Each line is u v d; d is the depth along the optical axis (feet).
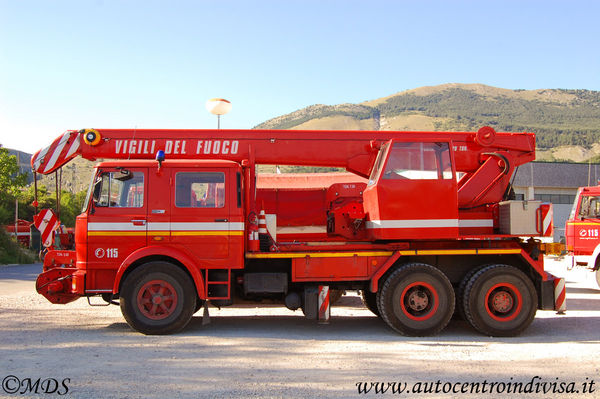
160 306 24.97
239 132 29.22
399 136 29.55
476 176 29.55
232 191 26.12
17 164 108.68
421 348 22.26
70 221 119.55
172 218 25.61
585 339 24.84
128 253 25.36
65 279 26.89
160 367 18.49
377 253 26.40
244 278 26.43
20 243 89.66
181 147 28.76
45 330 25.73
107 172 25.75
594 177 125.18
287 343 22.99
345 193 31.96
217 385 16.42
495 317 25.55
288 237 32.42
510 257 27.45
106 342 22.76
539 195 124.26
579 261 49.42
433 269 25.62
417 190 26.27
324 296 26.18
